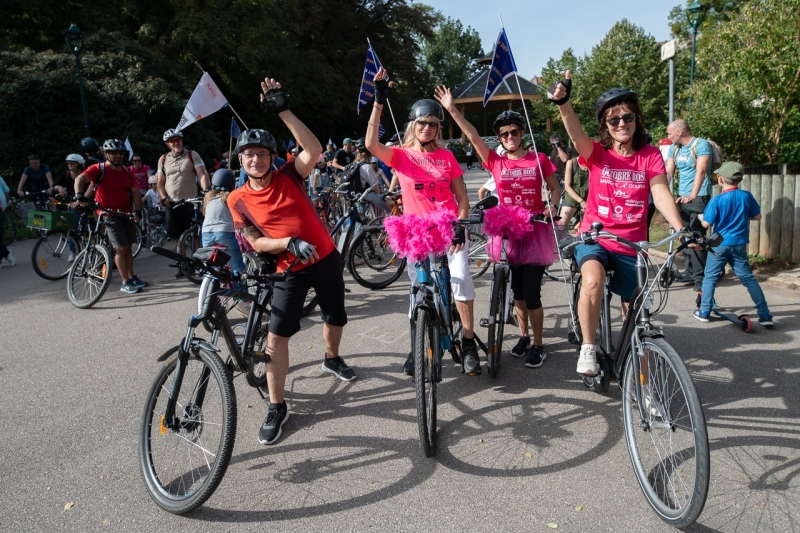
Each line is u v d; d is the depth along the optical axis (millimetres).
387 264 7422
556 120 26828
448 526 2711
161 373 3066
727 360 4422
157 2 24984
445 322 3873
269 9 26266
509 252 4324
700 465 2406
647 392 2871
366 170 10031
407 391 4172
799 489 2826
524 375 4359
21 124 18812
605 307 3672
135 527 2795
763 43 9609
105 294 7289
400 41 37375
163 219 8867
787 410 3598
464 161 40812
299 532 2717
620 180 3406
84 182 6992
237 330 3891
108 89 19203
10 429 3807
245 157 3361
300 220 3537
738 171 4902
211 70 26812
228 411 2850
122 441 3615
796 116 9992
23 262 9961
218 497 2996
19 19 23609
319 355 4926
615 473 3064
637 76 22688
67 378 4633
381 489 3016
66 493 3082
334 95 30703
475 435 3518
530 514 2768
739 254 5043
